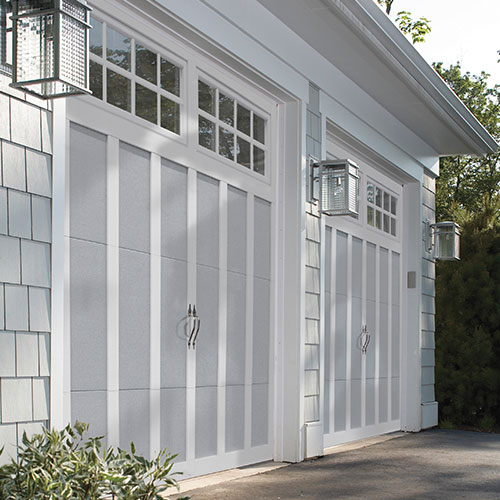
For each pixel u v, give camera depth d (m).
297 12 5.98
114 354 4.36
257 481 5.24
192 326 5.11
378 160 8.56
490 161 24.92
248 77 5.84
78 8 3.38
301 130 6.43
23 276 3.52
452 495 5.16
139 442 4.55
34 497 3.05
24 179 3.56
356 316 8.12
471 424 10.55
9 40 3.45
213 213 5.43
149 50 4.82
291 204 6.38
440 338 10.77
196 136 5.25
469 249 11.16
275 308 6.32
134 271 4.56
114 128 4.42
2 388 3.38
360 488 5.24
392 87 7.81
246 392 5.80
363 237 8.37
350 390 7.88
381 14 6.50
